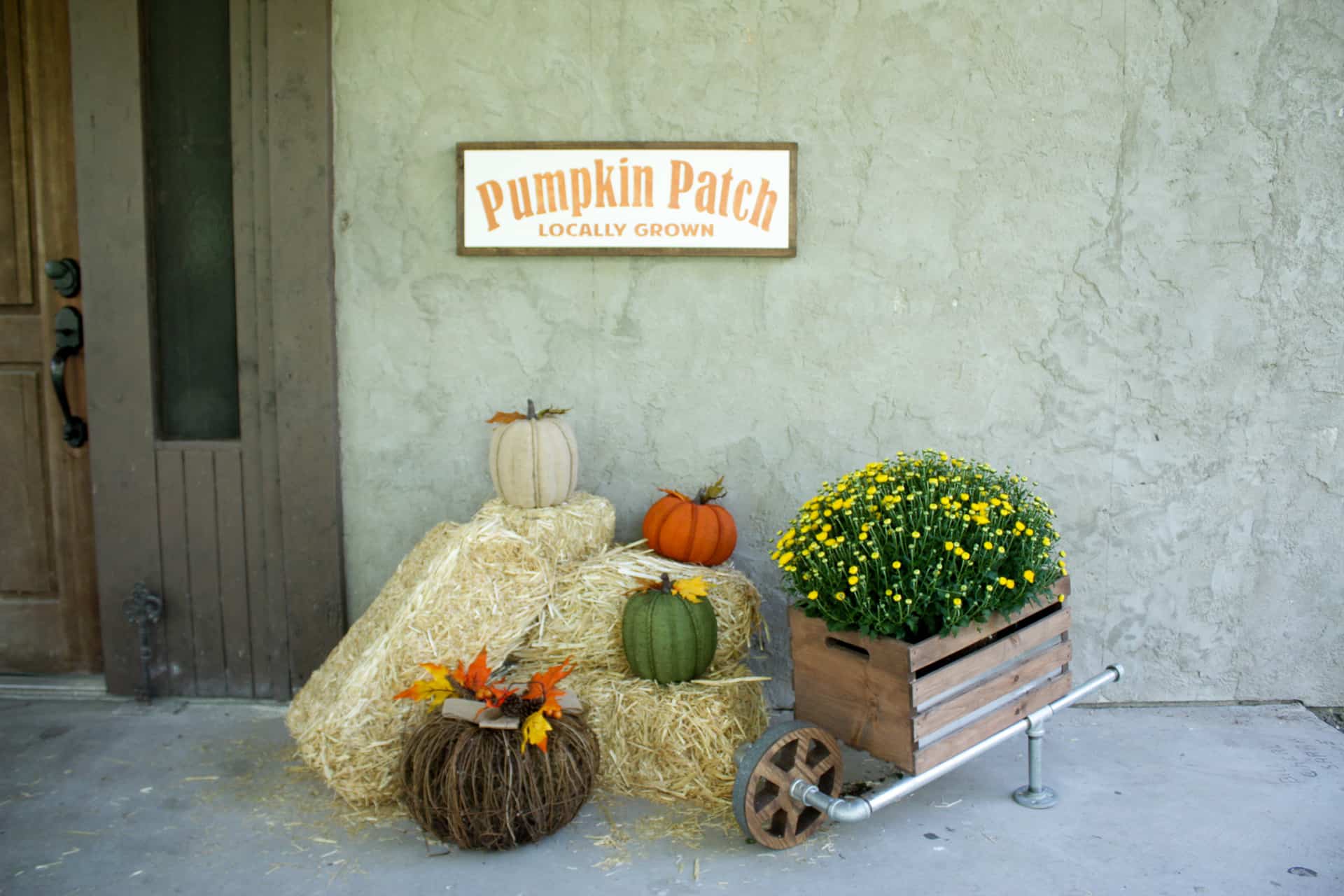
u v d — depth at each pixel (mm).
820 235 3592
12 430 3795
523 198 3539
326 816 2924
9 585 3855
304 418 3598
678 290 3605
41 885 2570
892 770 3201
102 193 3539
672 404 3650
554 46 3535
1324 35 3520
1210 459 3660
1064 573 3018
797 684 2930
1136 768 3217
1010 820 2896
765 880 2607
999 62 3539
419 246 3596
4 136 3693
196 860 2691
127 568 3672
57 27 3660
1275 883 2572
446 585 2965
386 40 3527
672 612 3041
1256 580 3697
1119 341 3623
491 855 2717
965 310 3615
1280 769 3211
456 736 2699
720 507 3441
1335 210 3576
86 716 3594
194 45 3564
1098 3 3523
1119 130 3559
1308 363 3625
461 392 3650
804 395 3645
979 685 2773
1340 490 3660
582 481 3684
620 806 2969
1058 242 3594
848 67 3541
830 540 2816
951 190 3574
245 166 3521
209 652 3709
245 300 3570
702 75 3543
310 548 3645
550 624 3131
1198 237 3594
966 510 2822
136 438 3621
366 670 2955
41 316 3752
